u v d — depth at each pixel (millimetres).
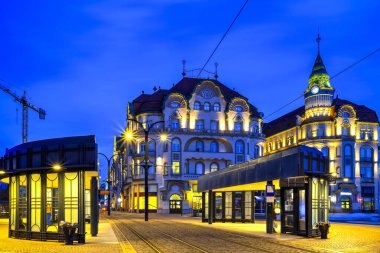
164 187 82625
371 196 89812
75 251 17828
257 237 24594
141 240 23016
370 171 90625
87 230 30125
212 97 86812
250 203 40656
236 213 41062
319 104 92688
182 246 19906
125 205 102062
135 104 90312
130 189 90875
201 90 86562
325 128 91125
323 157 26031
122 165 111750
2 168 25125
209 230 30656
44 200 21891
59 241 21375
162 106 85188
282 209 27031
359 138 91125
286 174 24812
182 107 85062
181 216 64875
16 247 19031
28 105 124750
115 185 136750
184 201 82875
